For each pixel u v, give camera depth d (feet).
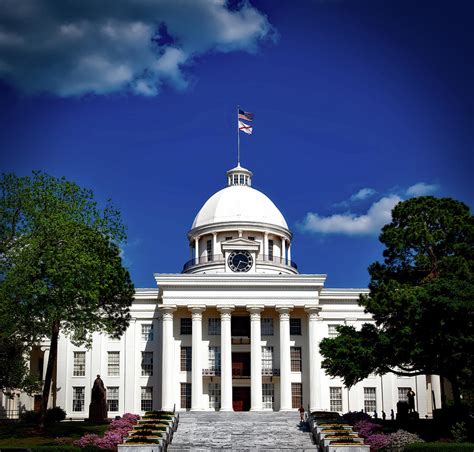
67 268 174.60
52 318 175.11
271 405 263.90
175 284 262.06
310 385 256.32
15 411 268.21
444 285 163.73
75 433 187.21
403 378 271.08
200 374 257.34
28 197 184.44
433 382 276.62
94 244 189.47
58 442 172.14
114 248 197.77
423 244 186.50
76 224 185.68
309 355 259.60
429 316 164.66
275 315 270.67
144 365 271.08
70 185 192.13
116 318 220.43
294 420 215.92
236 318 273.13
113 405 267.18
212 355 267.18
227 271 281.13
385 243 191.62
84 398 268.00
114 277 211.20
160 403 264.72
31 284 171.63
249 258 282.36
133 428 180.14
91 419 221.05
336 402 268.82
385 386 270.46
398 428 181.47
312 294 263.08
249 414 232.12
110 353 271.69
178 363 265.95
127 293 220.84
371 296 182.91
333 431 176.65
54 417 234.17
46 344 271.28
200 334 260.42
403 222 193.57
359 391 269.85
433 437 168.96
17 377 184.85
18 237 180.65
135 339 272.10
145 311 274.77
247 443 177.88
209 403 263.90
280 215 325.62
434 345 166.71
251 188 330.54
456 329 163.43
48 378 189.16
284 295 262.88
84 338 188.34
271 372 264.52
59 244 181.88
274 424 207.10
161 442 161.58
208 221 314.76
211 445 174.19
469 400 199.93
